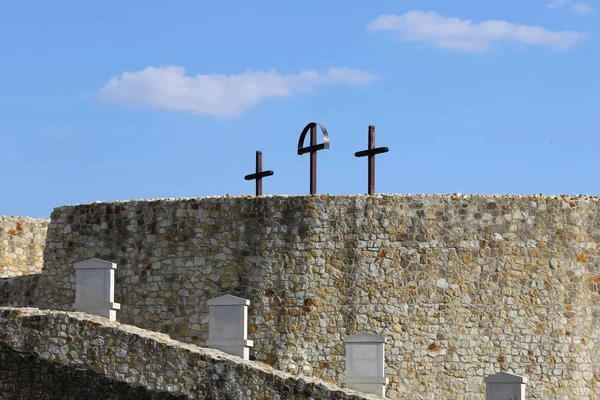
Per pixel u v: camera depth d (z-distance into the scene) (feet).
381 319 120.88
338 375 120.26
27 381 104.83
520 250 123.03
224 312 116.26
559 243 123.95
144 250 125.80
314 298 121.49
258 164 134.72
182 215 125.08
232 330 115.85
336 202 122.72
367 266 121.70
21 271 146.51
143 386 102.83
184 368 102.42
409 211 122.52
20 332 105.50
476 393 120.57
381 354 114.32
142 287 125.18
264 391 101.09
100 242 127.34
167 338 106.83
